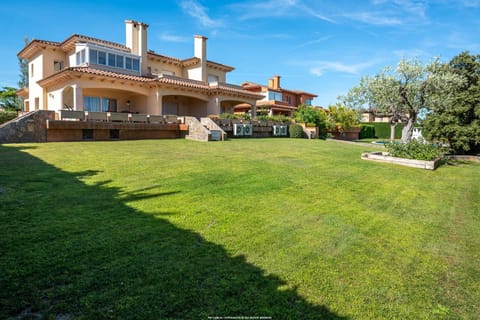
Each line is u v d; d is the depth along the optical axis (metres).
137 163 7.96
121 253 3.11
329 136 28.44
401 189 7.17
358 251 3.65
